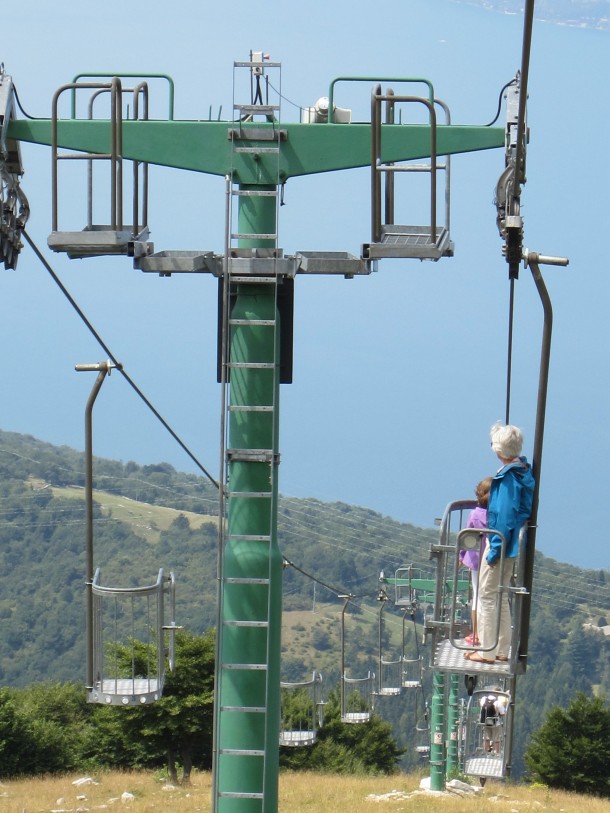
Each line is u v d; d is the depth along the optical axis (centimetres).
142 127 2883
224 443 2845
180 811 7831
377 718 13350
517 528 2505
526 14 1970
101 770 11169
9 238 2827
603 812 8494
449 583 3681
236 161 2889
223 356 2827
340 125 2883
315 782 9644
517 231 2681
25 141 2862
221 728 2919
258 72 2892
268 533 2927
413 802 7806
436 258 2589
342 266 2789
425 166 2614
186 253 2808
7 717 10894
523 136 2611
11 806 8431
